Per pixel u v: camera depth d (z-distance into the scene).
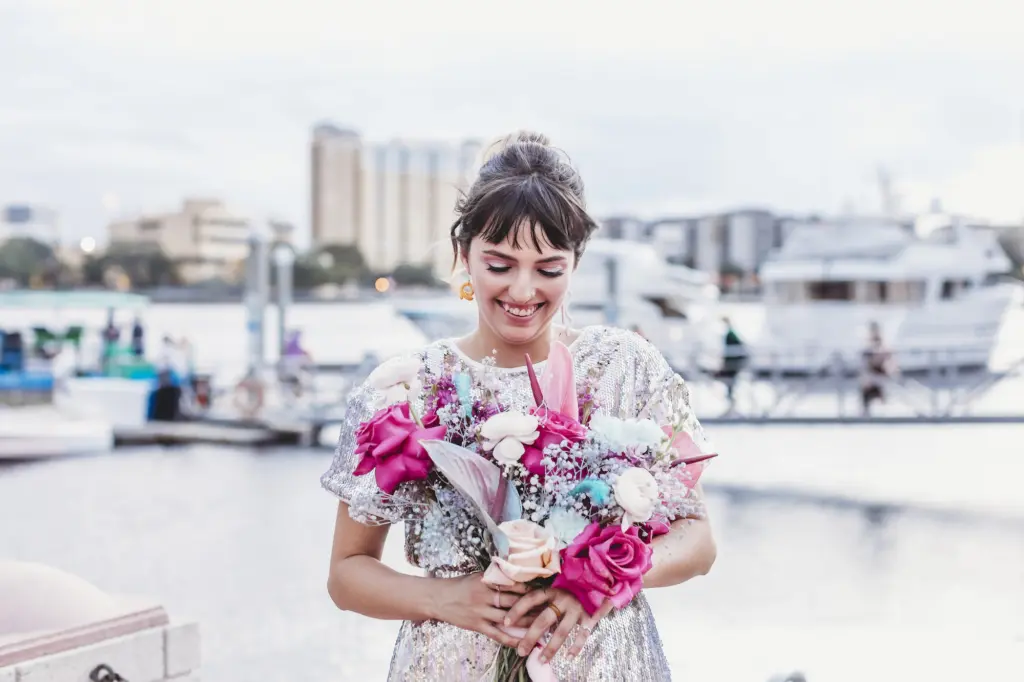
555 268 1.59
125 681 2.48
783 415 15.44
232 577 6.52
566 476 1.46
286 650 5.05
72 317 29.59
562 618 1.48
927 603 5.86
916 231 21.14
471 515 1.52
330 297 54.69
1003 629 5.30
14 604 2.41
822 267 20.36
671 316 20.20
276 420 13.84
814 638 5.17
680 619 5.54
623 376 1.70
